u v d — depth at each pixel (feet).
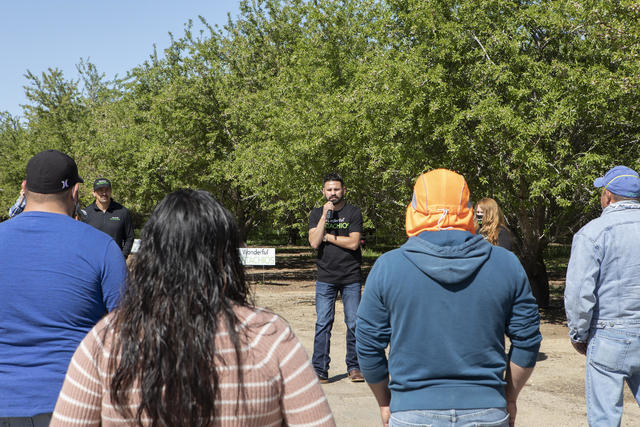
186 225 4.74
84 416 4.59
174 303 4.51
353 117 39.27
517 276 7.16
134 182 64.59
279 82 56.24
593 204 32.07
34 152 94.84
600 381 10.82
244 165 51.90
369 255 86.38
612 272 10.65
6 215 98.73
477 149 34.06
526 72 32.35
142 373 4.37
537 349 7.34
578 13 30.86
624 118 30.71
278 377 4.61
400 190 39.91
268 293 46.52
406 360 7.04
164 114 61.82
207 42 64.44
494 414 6.81
